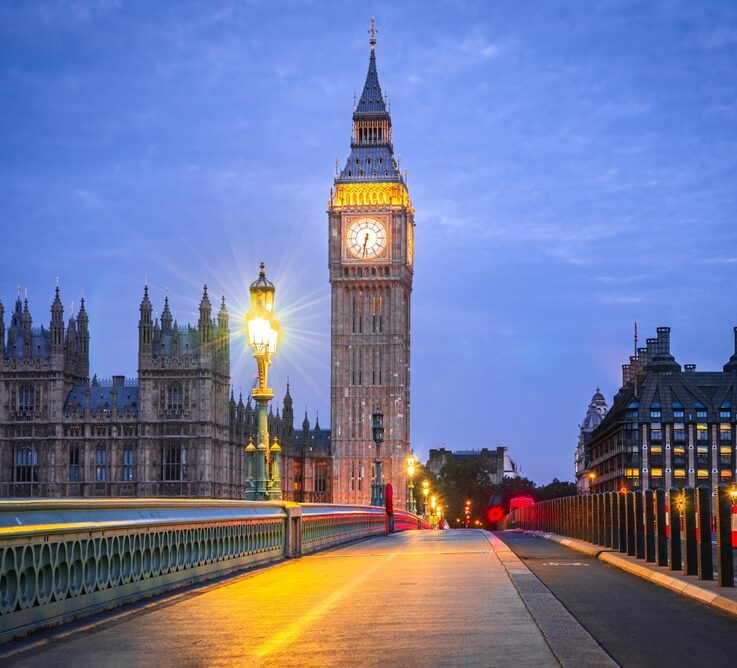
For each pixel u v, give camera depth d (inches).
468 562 1375.5
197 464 7288.4
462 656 619.2
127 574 883.4
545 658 605.3
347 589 1007.6
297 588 1023.6
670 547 1091.3
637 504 1270.9
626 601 885.8
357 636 701.9
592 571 1211.2
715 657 617.9
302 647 662.5
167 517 973.8
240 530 1253.7
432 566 1310.3
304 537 1649.9
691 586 926.4
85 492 7416.3
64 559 765.3
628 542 1328.7
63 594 762.2
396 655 629.0
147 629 748.6
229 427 7691.9
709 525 970.1
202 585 1059.3
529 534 2913.4
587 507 1800.0
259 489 1456.7
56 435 7455.7
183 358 7332.7
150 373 7357.3
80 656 647.1
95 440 7440.9
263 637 705.6
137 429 7377.0
